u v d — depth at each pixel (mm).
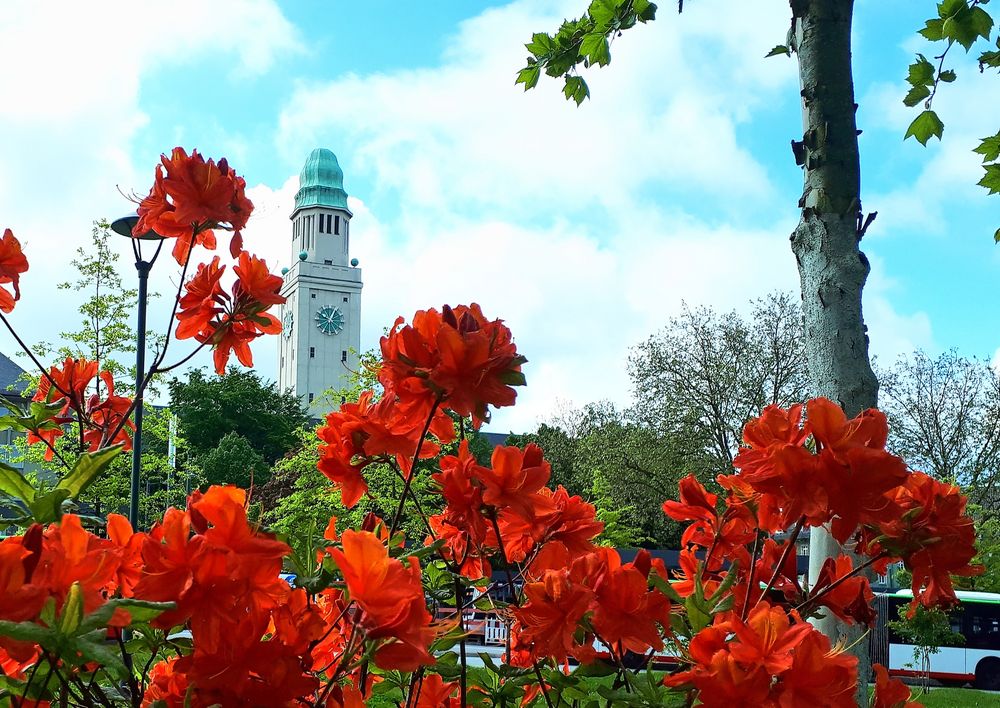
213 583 1125
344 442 1771
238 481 37375
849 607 1672
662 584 1483
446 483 1624
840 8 2541
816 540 2117
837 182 2465
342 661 1207
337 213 90188
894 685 1680
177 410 42812
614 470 23984
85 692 1381
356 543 1164
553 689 1786
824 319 2416
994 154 3445
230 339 2082
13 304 2197
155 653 1374
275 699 1163
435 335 1581
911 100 3221
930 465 24422
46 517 1153
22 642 979
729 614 1562
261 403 46250
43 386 2275
